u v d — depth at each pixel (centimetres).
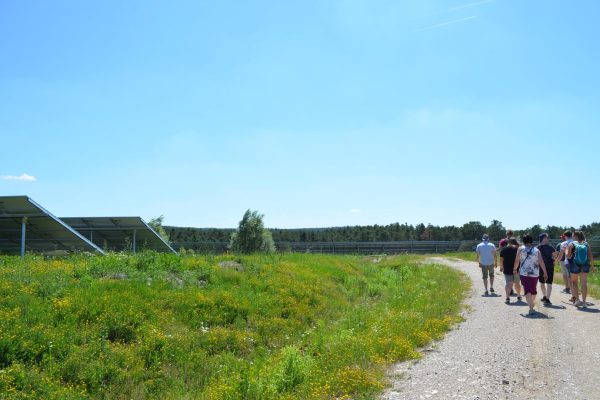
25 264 1512
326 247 5497
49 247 2394
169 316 1175
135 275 1445
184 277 1528
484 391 709
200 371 962
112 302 1125
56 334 919
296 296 1608
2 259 1648
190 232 5638
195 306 1278
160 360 966
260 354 1114
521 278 1321
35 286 1154
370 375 793
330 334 1199
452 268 2989
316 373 820
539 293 1742
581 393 683
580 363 822
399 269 2984
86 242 2262
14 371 770
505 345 967
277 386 786
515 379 756
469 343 1003
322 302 1638
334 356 915
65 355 879
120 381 857
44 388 759
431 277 2427
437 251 5500
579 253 1428
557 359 852
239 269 1822
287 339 1245
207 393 808
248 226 3512
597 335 1020
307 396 729
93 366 852
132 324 1064
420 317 1248
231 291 1475
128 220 2759
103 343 947
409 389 736
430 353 945
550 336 1026
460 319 1257
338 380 766
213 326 1216
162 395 841
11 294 1078
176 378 915
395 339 1005
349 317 1417
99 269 1465
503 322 1205
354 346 969
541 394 687
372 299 1933
